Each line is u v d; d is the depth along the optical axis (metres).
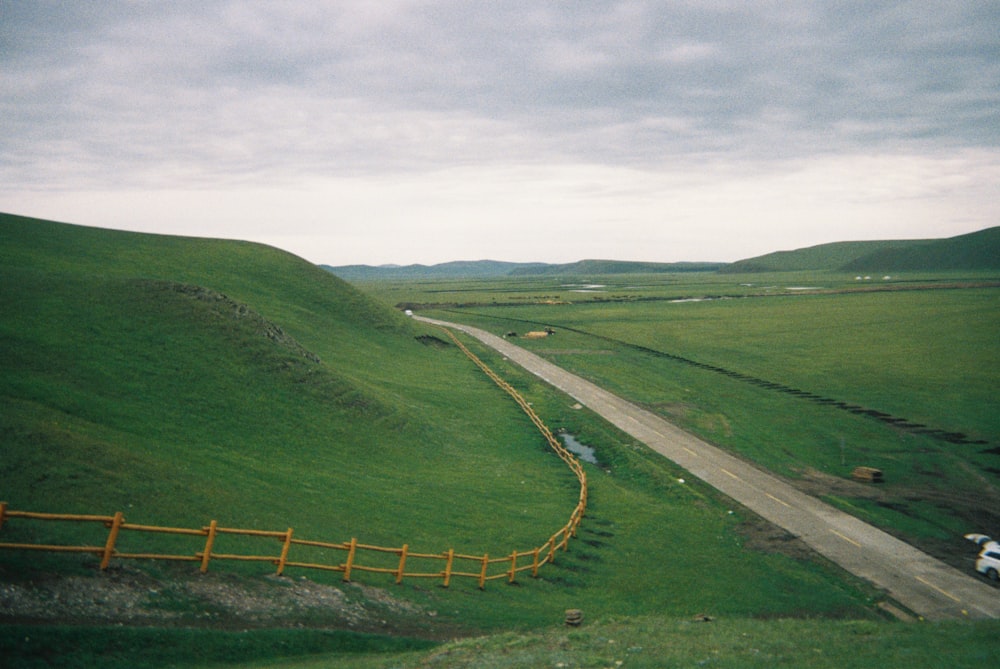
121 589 19.03
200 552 23.55
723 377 98.31
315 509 33.56
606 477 54.94
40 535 20.38
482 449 59.22
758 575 36.12
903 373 97.12
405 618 23.75
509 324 166.00
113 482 26.88
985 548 37.47
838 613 31.83
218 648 17.45
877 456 61.00
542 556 35.56
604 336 143.25
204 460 35.59
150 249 105.50
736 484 52.66
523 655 17.72
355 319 107.38
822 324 150.38
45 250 88.12
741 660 16.61
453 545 34.38
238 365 53.41
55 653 14.92
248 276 106.12
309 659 18.30
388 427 55.38
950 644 18.84
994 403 79.56
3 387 35.66
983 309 160.50
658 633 20.94
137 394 42.34
